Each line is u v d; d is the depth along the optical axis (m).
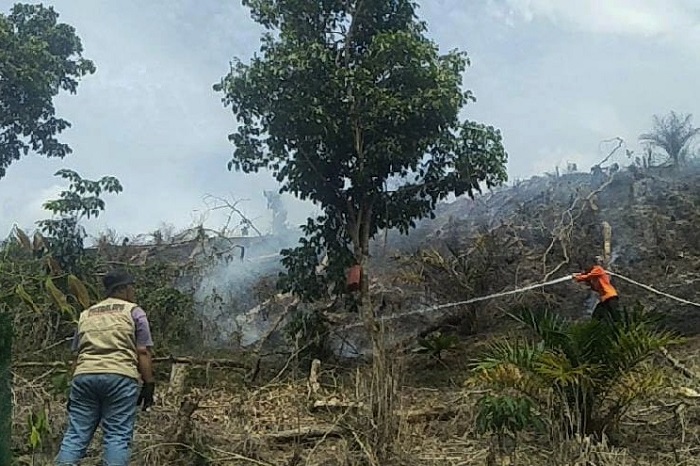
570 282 11.62
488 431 6.50
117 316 5.77
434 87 10.41
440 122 10.58
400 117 10.24
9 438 4.68
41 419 5.66
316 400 7.98
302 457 6.25
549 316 6.91
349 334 11.31
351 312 11.10
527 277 11.79
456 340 10.32
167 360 9.16
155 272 11.73
